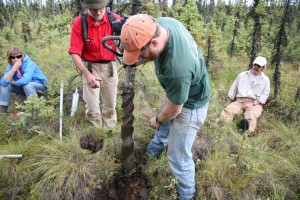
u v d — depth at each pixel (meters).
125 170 3.06
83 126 3.90
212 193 2.91
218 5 22.59
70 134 3.57
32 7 29.17
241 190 3.01
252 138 4.05
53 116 3.84
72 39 3.23
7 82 4.36
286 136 4.14
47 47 8.92
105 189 2.99
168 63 1.88
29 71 4.46
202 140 3.51
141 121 3.83
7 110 4.64
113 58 3.58
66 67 6.42
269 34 9.91
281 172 3.36
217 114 4.56
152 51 1.77
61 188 2.86
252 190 3.01
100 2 2.91
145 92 4.92
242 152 3.33
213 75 6.70
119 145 3.33
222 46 9.98
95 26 3.21
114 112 4.00
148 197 2.95
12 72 4.32
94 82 3.24
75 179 2.89
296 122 4.52
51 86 4.70
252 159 3.27
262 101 4.86
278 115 4.90
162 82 2.24
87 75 3.26
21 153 3.29
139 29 1.63
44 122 3.79
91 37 3.26
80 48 3.27
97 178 2.99
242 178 3.07
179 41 1.88
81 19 3.18
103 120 4.05
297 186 3.20
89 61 3.49
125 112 2.68
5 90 4.46
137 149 3.39
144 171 3.14
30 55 7.64
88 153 3.23
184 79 1.91
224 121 4.21
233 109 4.79
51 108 3.71
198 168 3.16
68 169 2.96
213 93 5.32
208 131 3.66
